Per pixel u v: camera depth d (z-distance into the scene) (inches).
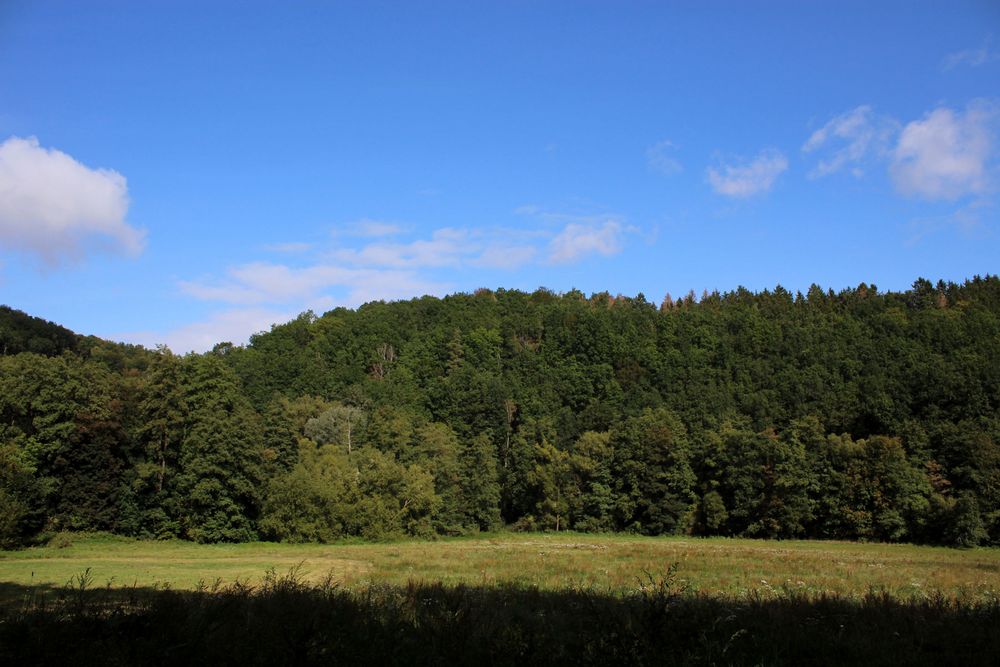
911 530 2637.8
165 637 348.8
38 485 2000.5
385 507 2600.9
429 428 3171.8
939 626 483.8
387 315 5433.1
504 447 3565.5
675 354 4296.3
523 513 3361.2
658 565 1346.0
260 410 3454.7
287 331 5054.1
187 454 2244.1
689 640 396.8
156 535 2217.0
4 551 1774.1
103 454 2177.7
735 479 2901.1
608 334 4431.6
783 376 3799.2
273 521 2309.3
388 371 4527.6
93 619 358.3
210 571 1237.7
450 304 5807.1
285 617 389.4
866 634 454.9
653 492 3026.6
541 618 504.7
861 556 1911.9
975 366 3189.0
